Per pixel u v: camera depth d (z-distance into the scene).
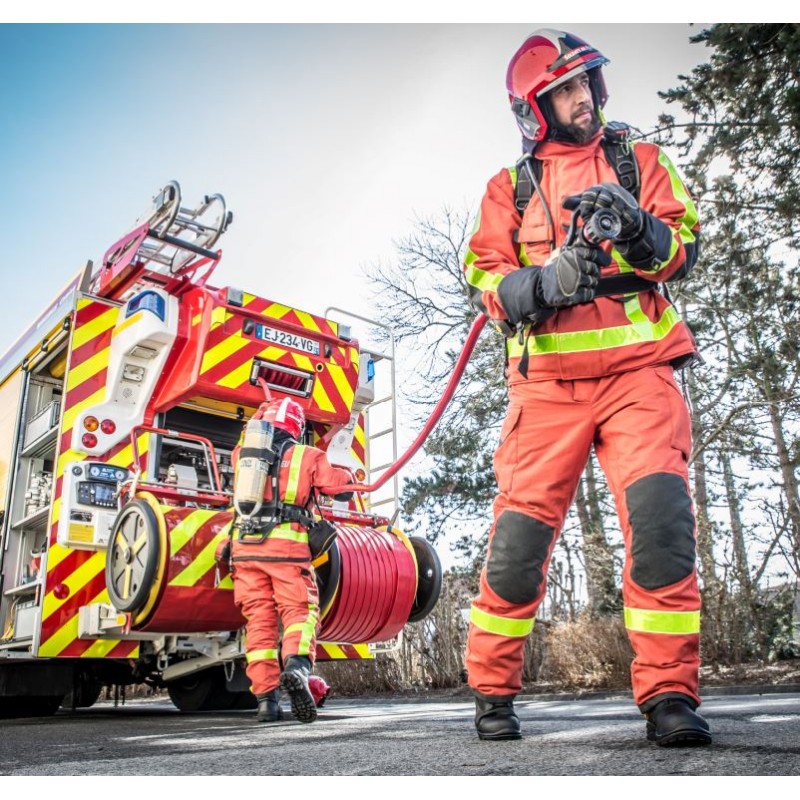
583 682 8.12
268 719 4.01
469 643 2.49
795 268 12.17
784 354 11.85
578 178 2.53
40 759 2.46
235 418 5.91
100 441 5.28
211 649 4.95
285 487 4.01
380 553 5.00
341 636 4.93
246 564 4.02
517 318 2.34
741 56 11.79
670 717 2.03
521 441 2.42
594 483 13.51
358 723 3.85
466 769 1.77
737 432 12.95
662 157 2.55
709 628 8.91
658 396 2.30
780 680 7.08
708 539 9.88
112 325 5.58
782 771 1.54
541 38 2.53
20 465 6.13
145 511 4.38
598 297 2.36
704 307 12.71
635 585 2.19
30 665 5.68
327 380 5.95
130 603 4.30
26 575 5.96
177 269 5.64
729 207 12.30
